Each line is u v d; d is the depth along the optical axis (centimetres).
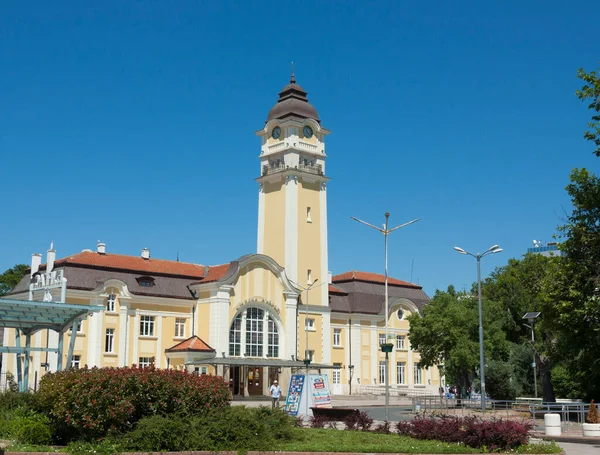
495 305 6569
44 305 3300
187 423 2303
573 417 4884
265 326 7588
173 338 7238
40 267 7200
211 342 7162
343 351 8669
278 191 8438
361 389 8669
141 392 2339
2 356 6975
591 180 4091
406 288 9662
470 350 6197
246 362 7000
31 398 2627
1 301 3180
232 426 2336
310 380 4488
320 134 8675
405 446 2527
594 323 4103
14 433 2292
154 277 7275
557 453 2589
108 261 7125
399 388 8862
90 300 6700
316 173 8512
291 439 2616
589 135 3850
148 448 2178
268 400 6969
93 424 2230
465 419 2830
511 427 2644
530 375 7688
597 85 3784
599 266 4097
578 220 4178
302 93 8744
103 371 2350
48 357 6469
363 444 2552
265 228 8500
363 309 8888
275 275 7738
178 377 2467
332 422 3272
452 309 6341
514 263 8162
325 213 8594
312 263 8369
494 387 7000
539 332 6228
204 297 7350
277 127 8562
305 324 8088
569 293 4156
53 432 2339
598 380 5172
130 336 6919
